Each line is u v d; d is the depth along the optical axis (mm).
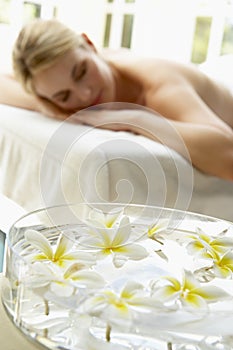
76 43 1572
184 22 2484
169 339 324
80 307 328
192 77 1628
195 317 320
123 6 2615
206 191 1308
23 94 1677
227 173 1319
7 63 2365
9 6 2371
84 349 340
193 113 1472
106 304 322
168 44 2539
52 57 1502
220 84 1761
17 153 1393
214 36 2391
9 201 1655
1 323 405
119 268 409
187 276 375
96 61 1611
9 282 386
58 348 346
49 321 354
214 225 492
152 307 325
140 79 1631
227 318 324
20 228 424
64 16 2564
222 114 1705
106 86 1611
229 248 455
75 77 1538
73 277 370
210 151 1309
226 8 2352
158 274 401
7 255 392
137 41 2600
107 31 2674
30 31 1539
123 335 328
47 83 1531
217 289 368
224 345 340
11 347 374
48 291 340
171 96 1536
